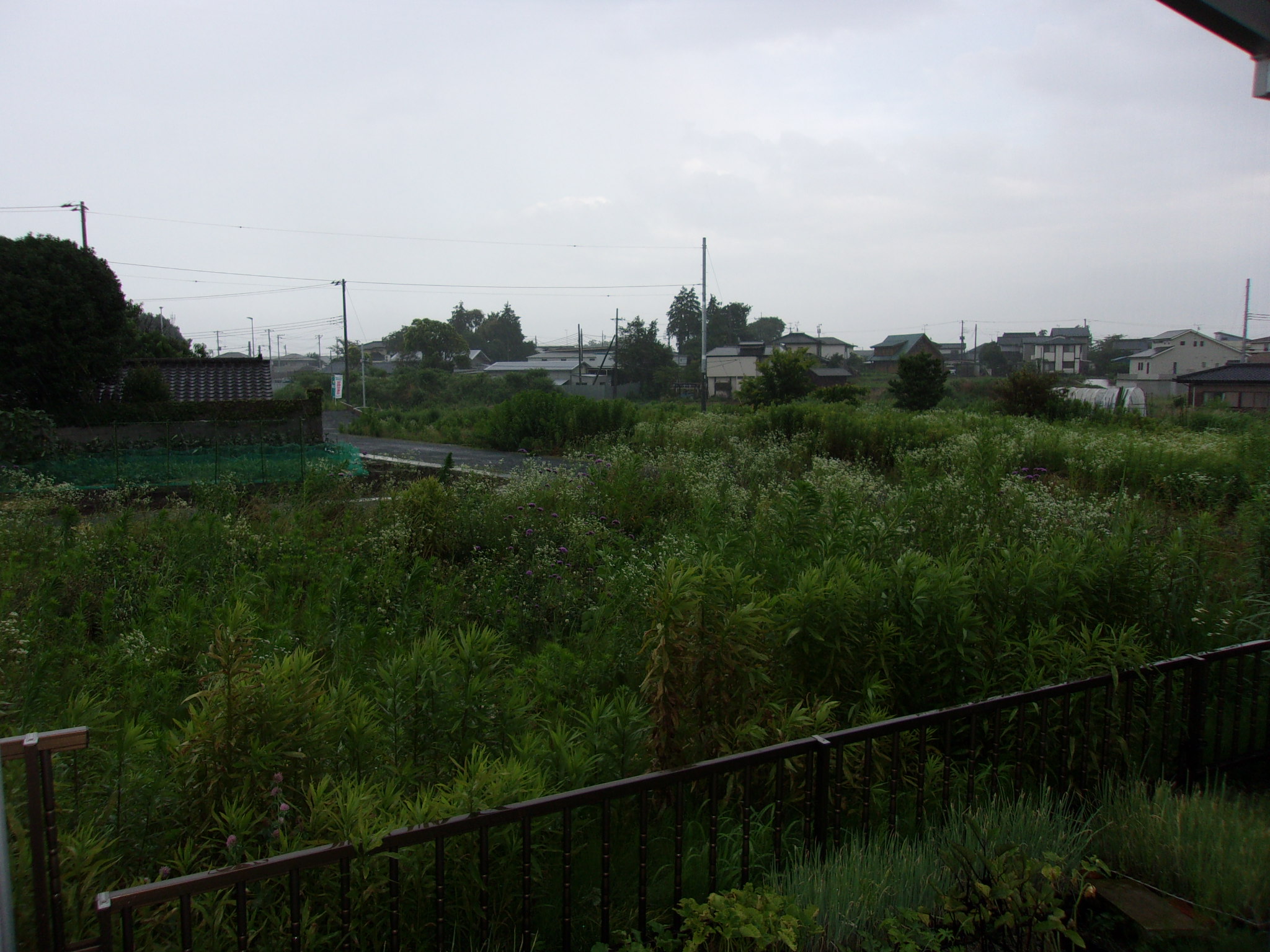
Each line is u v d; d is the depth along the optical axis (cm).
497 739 373
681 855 275
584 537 851
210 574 730
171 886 206
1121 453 1345
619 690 392
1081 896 299
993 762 392
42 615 561
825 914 276
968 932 279
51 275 1775
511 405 2570
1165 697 393
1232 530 839
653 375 5894
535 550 791
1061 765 383
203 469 1516
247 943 242
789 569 539
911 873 299
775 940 247
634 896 304
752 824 346
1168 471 1231
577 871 314
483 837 245
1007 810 330
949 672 407
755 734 338
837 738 300
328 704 342
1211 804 340
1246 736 444
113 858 271
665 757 334
